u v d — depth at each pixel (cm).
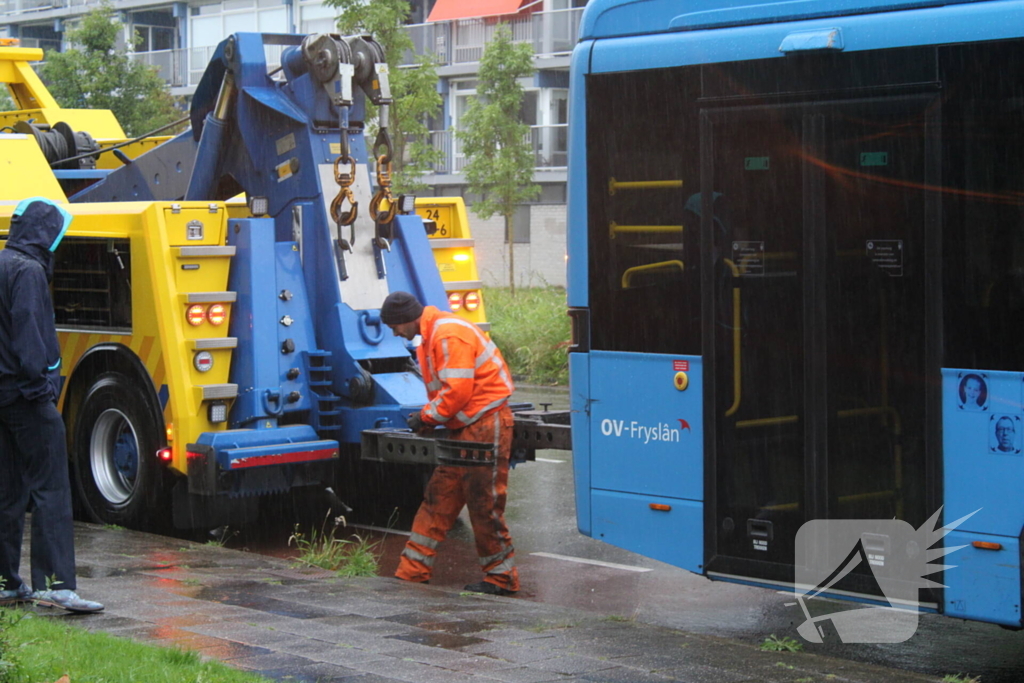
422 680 1032
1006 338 1116
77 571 1510
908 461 1179
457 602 1388
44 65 6300
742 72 1271
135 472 1842
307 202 1889
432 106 5262
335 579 1520
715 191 1299
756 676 1063
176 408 1744
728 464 1302
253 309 1783
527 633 1220
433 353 1509
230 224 1808
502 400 1517
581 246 1402
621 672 1070
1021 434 1105
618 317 1379
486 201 5838
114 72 6306
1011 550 1115
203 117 2098
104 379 1848
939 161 1152
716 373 1306
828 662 1126
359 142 1942
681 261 1327
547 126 7350
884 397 1193
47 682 922
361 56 1900
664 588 1565
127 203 1820
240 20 8838
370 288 1886
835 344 1226
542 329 3922
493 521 1506
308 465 1795
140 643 1099
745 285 1284
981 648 1282
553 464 2548
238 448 1733
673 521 1342
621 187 1372
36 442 1241
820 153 1226
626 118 1363
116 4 9225
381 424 1806
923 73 1155
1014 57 1107
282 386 1803
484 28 7550
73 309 1894
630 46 1355
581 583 1595
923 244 1164
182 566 1560
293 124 1909
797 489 1255
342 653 1117
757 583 1283
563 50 7288
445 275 2058
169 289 1747
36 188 2166
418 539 1540
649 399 1356
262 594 1404
